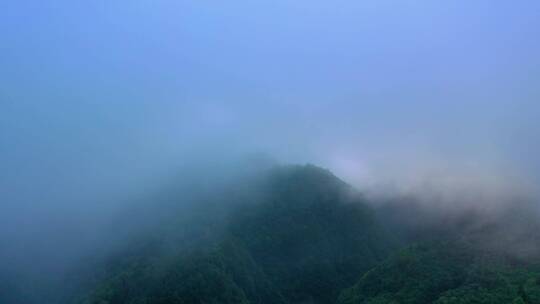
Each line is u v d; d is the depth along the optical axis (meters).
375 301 106.62
